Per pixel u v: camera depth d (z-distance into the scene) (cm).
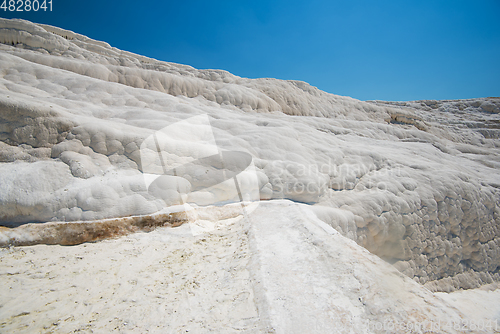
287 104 1549
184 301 202
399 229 571
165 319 181
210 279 233
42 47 1188
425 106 2489
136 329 171
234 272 238
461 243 667
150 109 785
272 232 316
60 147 387
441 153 1095
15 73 852
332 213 476
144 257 276
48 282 225
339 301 184
